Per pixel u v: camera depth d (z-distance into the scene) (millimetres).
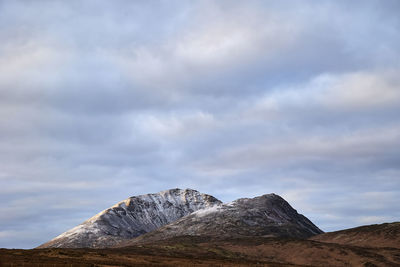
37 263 93688
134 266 107188
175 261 138500
